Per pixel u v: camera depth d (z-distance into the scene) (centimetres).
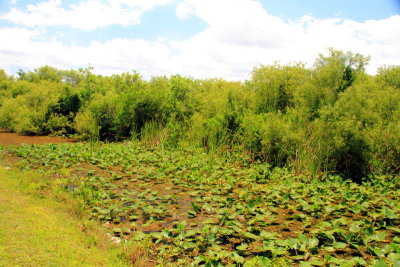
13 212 414
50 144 1105
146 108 1269
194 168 820
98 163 864
